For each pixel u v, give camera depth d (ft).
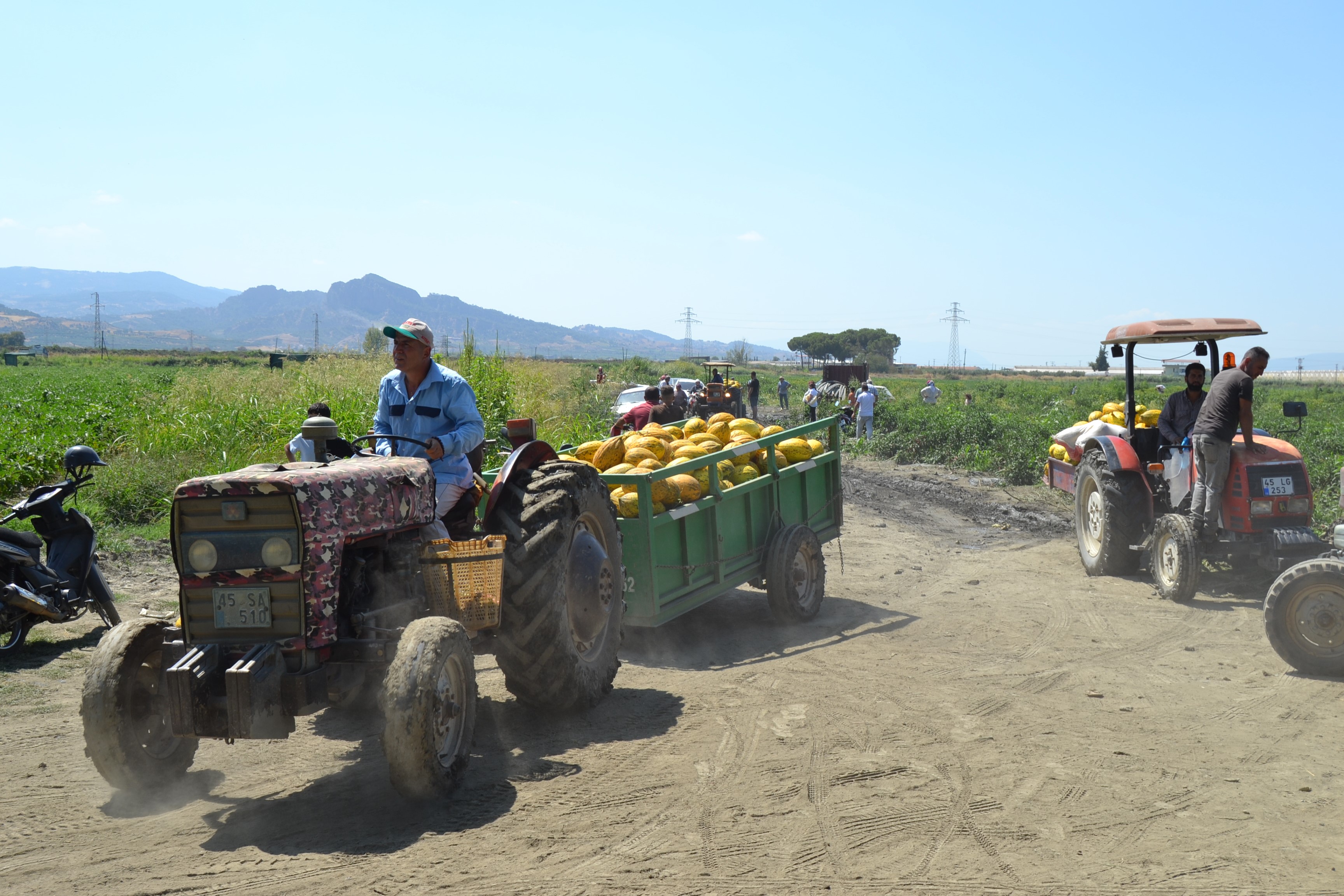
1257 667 21.17
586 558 18.38
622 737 16.88
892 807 13.73
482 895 11.18
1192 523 27.12
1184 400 30.25
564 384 94.73
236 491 13.23
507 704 18.92
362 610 14.60
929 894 11.26
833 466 29.71
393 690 13.17
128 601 26.48
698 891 11.29
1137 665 21.35
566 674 17.29
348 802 14.10
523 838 12.69
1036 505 48.08
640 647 23.56
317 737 17.13
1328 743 16.40
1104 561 30.89
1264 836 12.78
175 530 13.55
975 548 36.94
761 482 25.17
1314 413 106.42
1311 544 25.20
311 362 66.85
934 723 17.48
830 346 544.21
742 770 15.17
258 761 15.90
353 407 52.24
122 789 14.15
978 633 24.29
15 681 20.26
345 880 11.55
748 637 24.34
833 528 29.84
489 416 55.52
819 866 11.94
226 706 13.06
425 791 13.53
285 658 13.46
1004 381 284.61
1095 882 11.54
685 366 291.79
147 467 40.40
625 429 36.50
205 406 54.13
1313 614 20.44
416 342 17.87
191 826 13.29
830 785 14.55
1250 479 26.20
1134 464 30.27
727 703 18.80
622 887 11.35
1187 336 28.81
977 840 12.66
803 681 20.18
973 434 68.23
